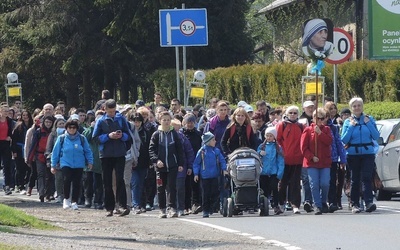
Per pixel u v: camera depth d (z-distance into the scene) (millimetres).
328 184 41344
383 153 50406
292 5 103188
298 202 42500
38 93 125500
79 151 46469
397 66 79250
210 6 119750
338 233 33000
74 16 112812
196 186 44469
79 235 32625
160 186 41688
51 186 52250
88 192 49156
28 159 52812
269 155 42062
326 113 41531
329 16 98750
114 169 41969
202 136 42906
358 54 98250
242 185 40594
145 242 31078
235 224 37250
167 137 41562
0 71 117812
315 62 45344
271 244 30250
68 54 114188
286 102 90125
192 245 30281
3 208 36062
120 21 112312
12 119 60688
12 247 25516
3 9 121688
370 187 41656
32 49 117062
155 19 112688
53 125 50531
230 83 97625
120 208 42156
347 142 41219
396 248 28719
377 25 84062
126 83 119188
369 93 81875
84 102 124250
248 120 41562
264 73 92688
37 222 36031
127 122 41688
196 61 121250
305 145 41156
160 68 113938
